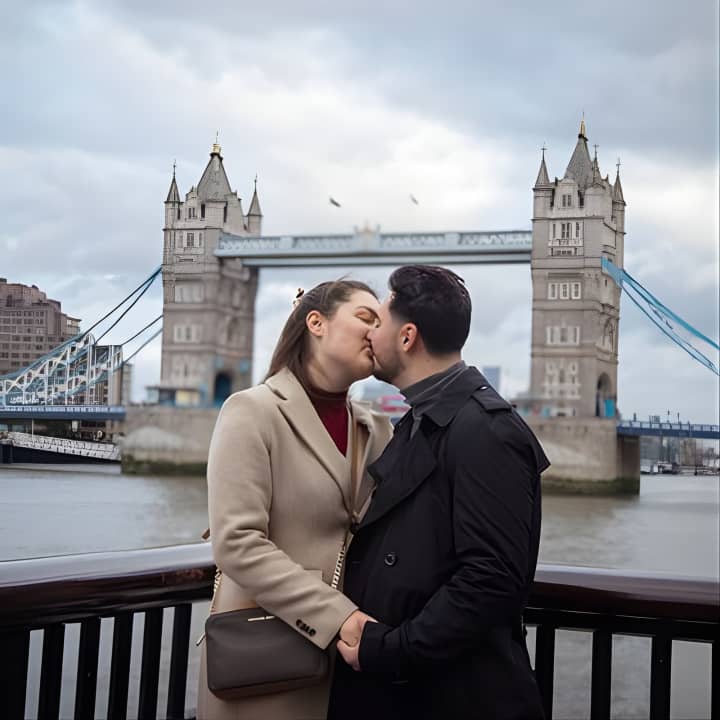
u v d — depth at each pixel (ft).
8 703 5.93
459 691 4.88
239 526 4.99
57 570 5.98
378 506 5.01
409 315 5.03
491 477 4.66
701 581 6.42
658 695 6.53
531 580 4.92
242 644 5.08
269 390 5.43
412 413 5.10
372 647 4.75
